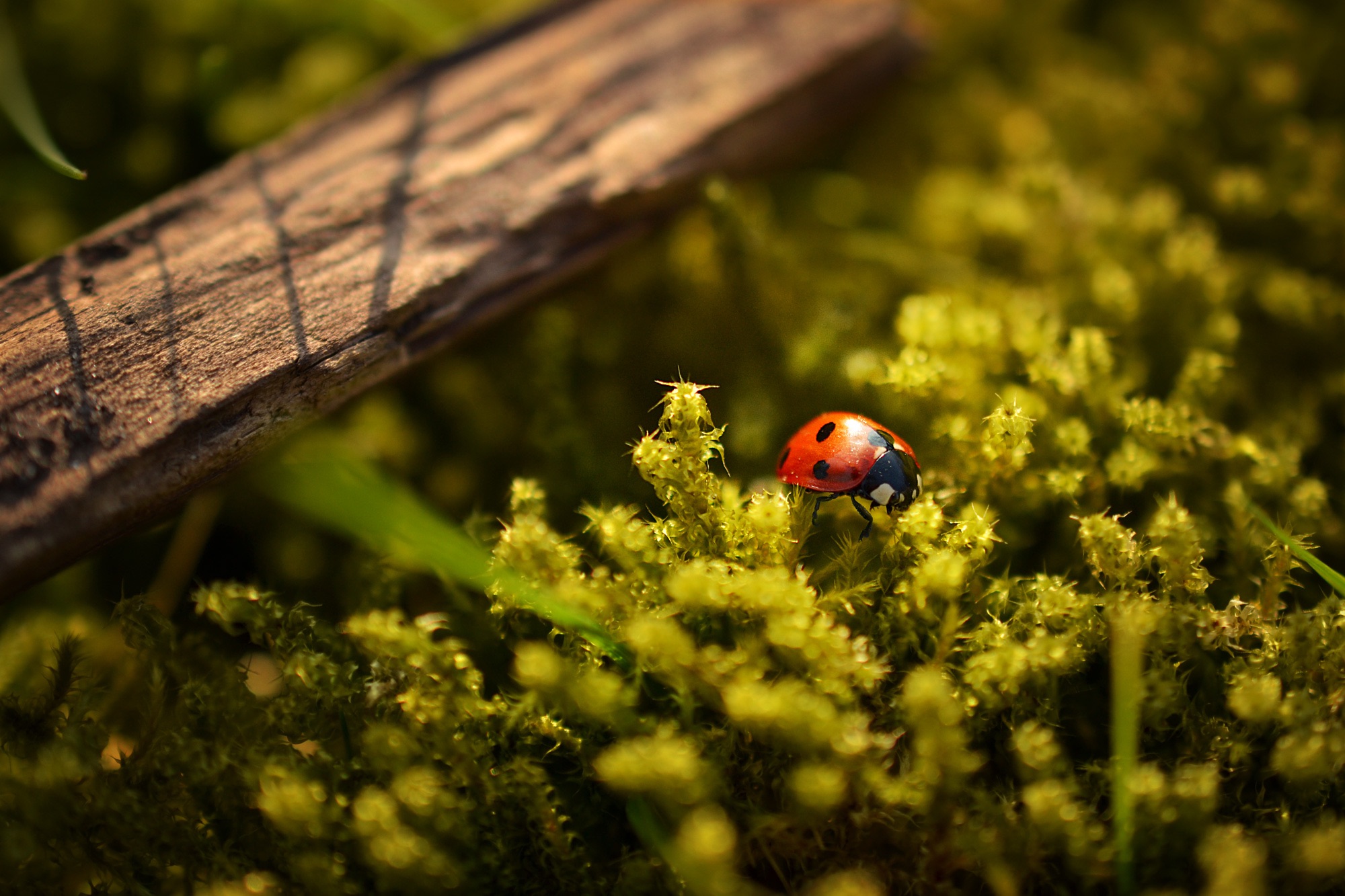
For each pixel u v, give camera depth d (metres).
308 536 0.17
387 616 0.15
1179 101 0.18
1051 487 0.16
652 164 0.16
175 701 0.15
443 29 0.18
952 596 0.15
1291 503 0.16
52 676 0.15
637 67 0.17
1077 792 0.15
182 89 0.18
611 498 0.16
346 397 0.15
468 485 0.17
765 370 0.16
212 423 0.15
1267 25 0.18
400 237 0.16
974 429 0.16
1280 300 0.17
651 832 0.15
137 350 0.15
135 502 0.15
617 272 0.17
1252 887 0.14
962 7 0.19
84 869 0.15
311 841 0.15
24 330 0.15
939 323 0.16
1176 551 0.15
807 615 0.15
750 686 0.14
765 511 0.15
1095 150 0.18
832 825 0.15
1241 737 0.15
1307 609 0.16
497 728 0.15
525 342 0.17
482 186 0.16
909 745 0.15
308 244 0.16
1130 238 0.17
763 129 0.17
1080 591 0.15
